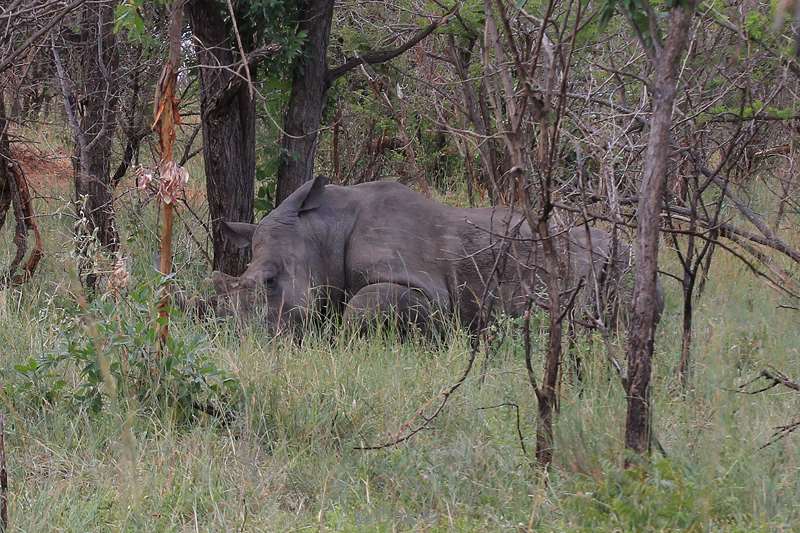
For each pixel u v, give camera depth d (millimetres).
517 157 8375
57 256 14648
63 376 10562
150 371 10039
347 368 11359
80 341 10344
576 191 10672
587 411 9242
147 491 8312
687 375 10641
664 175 7711
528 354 8750
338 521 7695
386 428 9812
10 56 12156
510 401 10273
